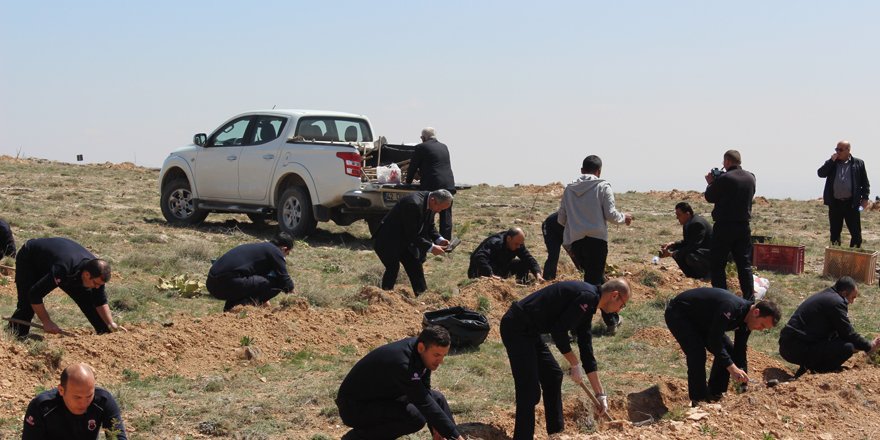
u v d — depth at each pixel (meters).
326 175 17.09
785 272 15.49
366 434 6.68
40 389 7.82
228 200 18.66
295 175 17.89
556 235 12.67
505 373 9.22
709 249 13.33
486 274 12.56
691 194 32.09
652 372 9.55
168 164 19.41
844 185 15.95
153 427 7.21
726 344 8.95
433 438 6.85
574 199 10.95
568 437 7.13
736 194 11.67
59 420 5.68
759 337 11.17
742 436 7.39
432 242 12.32
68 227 17.36
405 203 11.91
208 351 9.12
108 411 5.83
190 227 18.72
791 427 7.66
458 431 6.66
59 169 32.28
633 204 28.59
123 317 10.67
